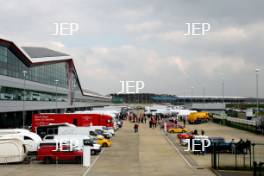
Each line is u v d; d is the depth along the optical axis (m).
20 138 36.38
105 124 64.69
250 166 30.75
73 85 138.88
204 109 157.12
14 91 75.19
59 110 119.75
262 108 183.00
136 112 186.00
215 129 81.88
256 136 64.25
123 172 30.06
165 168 31.97
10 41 70.12
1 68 68.88
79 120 62.16
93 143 41.78
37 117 60.94
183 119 104.12
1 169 32.09
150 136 64.94
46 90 100.75
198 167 32.34
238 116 122.19
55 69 112.69
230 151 41.31
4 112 72.12
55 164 34.97
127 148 47.28
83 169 31.73
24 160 36.00
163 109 137.00
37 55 97.31
